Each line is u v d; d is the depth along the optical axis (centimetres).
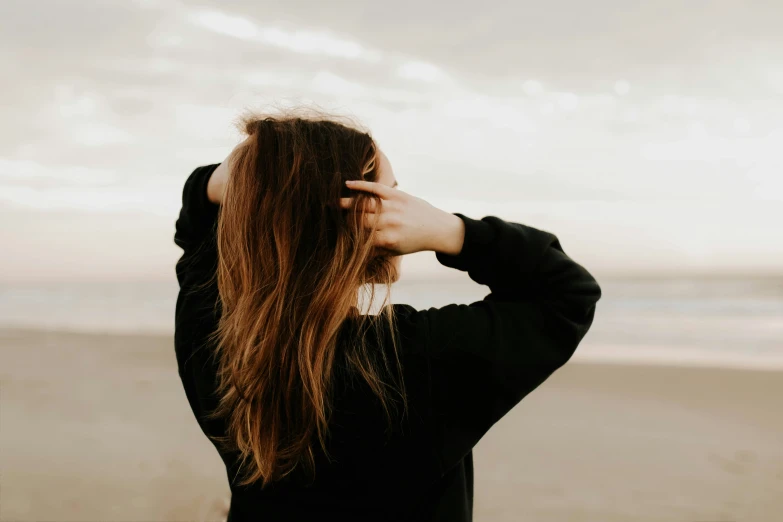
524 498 429
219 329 98
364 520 91
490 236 95
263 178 92
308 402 87
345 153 95
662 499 422
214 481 456
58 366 998
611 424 614
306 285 87
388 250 95
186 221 117
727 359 1012
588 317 95
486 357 87
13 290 4647
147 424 616
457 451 90
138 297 3562
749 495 424
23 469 488
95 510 402
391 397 88
